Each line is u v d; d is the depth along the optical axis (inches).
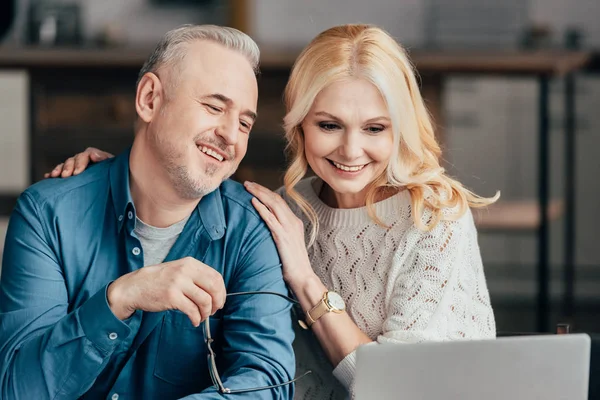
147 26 258.2
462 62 180.5
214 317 74.9
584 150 233.6
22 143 253.9
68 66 183.3
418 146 83.1
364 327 86.6
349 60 79.3
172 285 65.6
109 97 185.9
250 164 183.6
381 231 86.4
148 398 74.4
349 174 81.7
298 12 260.1
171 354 74.0
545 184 185.6
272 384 71.1
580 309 220.8
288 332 74.1
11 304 71.7
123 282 66.7
